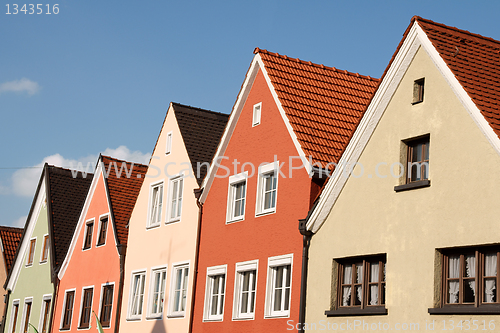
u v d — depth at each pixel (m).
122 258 28.61
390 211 16.17
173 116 27.62
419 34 16.25
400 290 15.44
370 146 17.14
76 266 32.66
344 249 17.23
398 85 16.67
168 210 26.38
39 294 35.59
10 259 41.28
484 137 14.34
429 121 15.68
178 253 24.88
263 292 19.75
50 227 35.81
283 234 19.42
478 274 14.02
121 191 31.73
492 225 13.79
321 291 17.62
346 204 17.52
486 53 16.89
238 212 22.08
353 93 22.06
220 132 27.80
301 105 20.41
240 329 20.41
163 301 25.22
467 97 14.77
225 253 21.97
